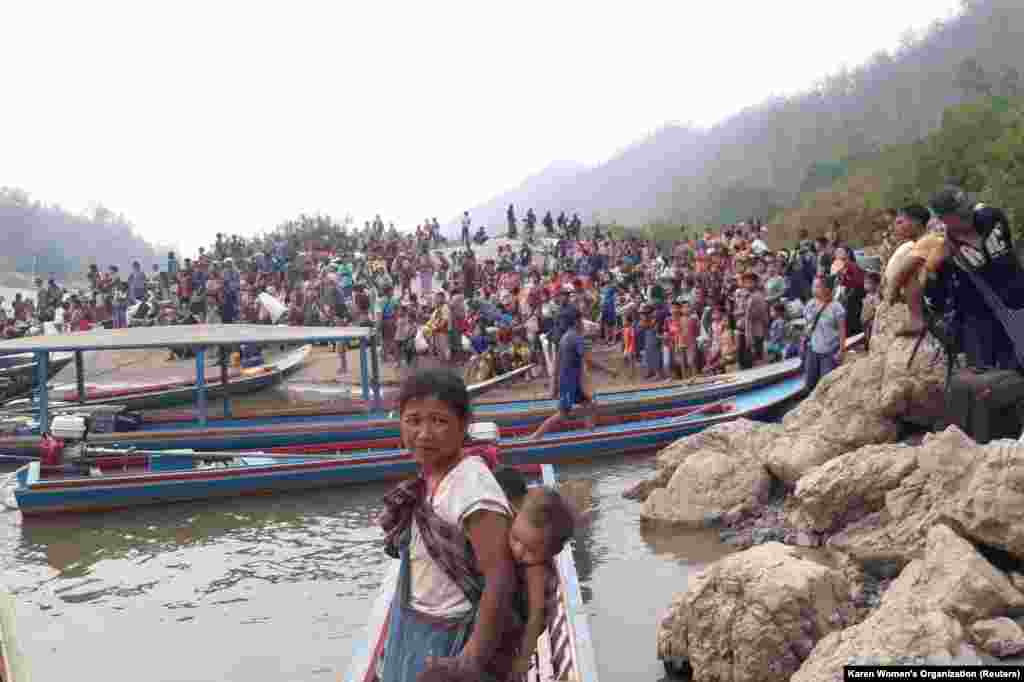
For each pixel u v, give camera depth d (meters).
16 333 30.91
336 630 9.91
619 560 10.86
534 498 4.00
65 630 10.20
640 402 18.44
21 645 9.82
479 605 3.83
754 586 7.27
